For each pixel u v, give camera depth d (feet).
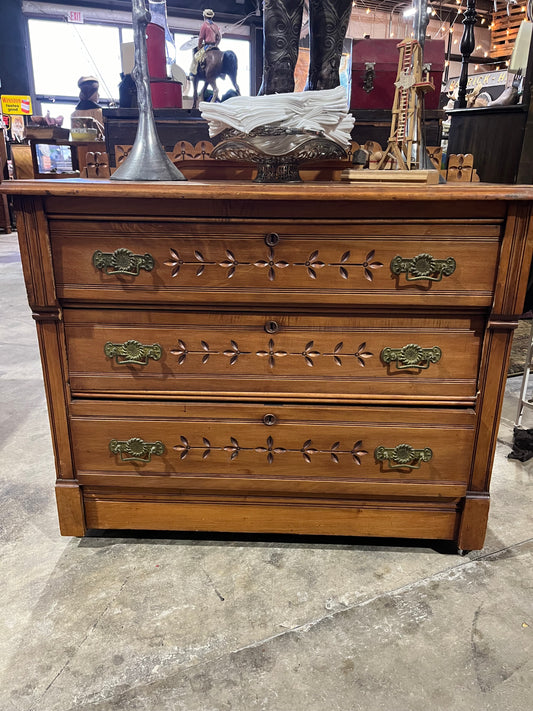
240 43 26.68
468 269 3.79
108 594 4.06
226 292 3.90
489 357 3.98
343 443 4.22
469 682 3.36
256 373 4.12
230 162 5.06
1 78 24.39
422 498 4.38
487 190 3.52
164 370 4.14
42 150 22.41
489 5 20.02
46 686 3.31
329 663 3.49
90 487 4.48
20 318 11.56
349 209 3.68
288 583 4.19
